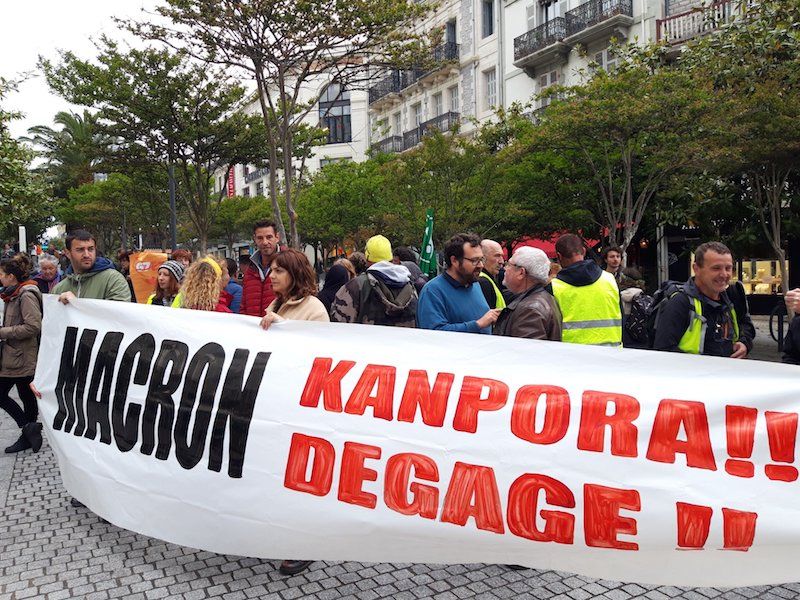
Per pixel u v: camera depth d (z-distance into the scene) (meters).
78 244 4.60
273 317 3.33
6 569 3.43
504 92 26.48
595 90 11.36
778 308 9.41
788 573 2.46
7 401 5.59
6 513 4.23
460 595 3.17
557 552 2.70
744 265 13.25
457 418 2.85
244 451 3.14
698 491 2.54
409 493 2.89
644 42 20.30
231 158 18.00
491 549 2.79
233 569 3.43
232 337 3.37
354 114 42.06
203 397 3.31
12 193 11.26
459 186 14.89
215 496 3.19
